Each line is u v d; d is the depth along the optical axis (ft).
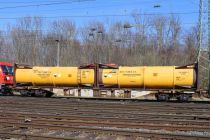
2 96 119.03
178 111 74.18
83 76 117.08
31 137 46.37
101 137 47.16
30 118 61.31
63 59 260.42
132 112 71.36
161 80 107.24
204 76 127.54
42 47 269.64
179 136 45.42
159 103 93.71
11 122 56.08
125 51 259.60
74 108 78.48
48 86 122.42
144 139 46.11
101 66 116.06
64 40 267.80
